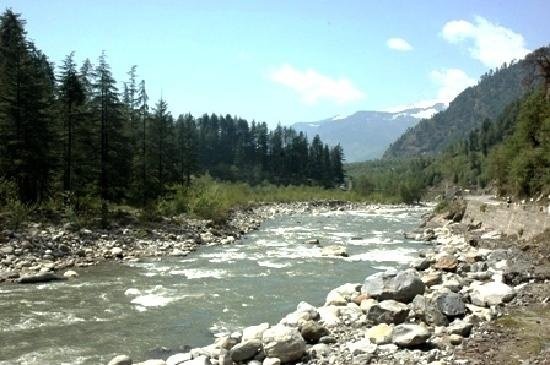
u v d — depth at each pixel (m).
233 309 21.06
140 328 18.12
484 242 40.31
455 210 61.09
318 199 128.00
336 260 34.59
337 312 17.80
